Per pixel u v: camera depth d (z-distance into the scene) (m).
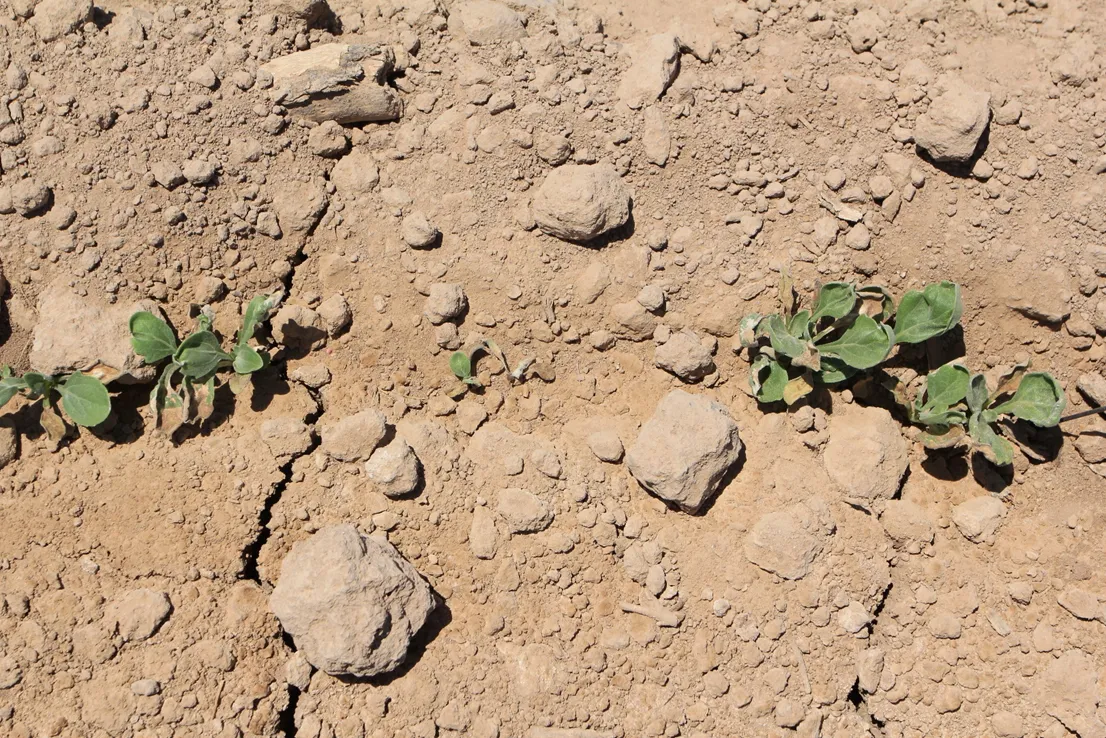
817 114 0.64
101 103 0.61
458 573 0.61
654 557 0.61
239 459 0.60
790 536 0.61
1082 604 0.62
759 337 0.63
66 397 0.59
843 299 0.62
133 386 0.61
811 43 0.65
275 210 0.63
